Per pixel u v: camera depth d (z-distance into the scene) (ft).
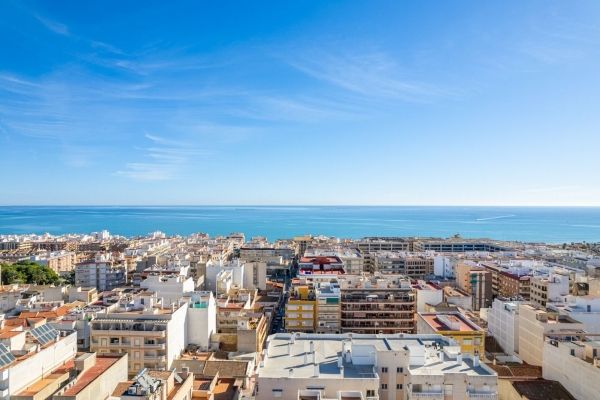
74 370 270.67
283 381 251.80
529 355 413.39
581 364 310.86
